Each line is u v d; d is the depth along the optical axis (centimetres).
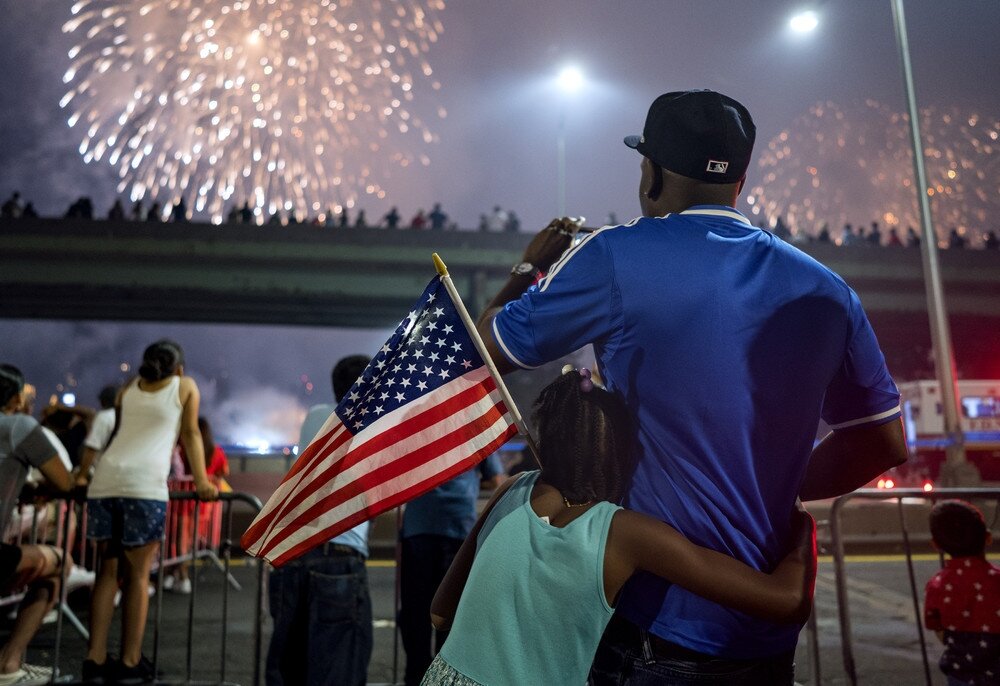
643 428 182
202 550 886
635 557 173
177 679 518
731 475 179
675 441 179
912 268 3312
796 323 184
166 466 506
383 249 3180
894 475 2211
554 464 185
